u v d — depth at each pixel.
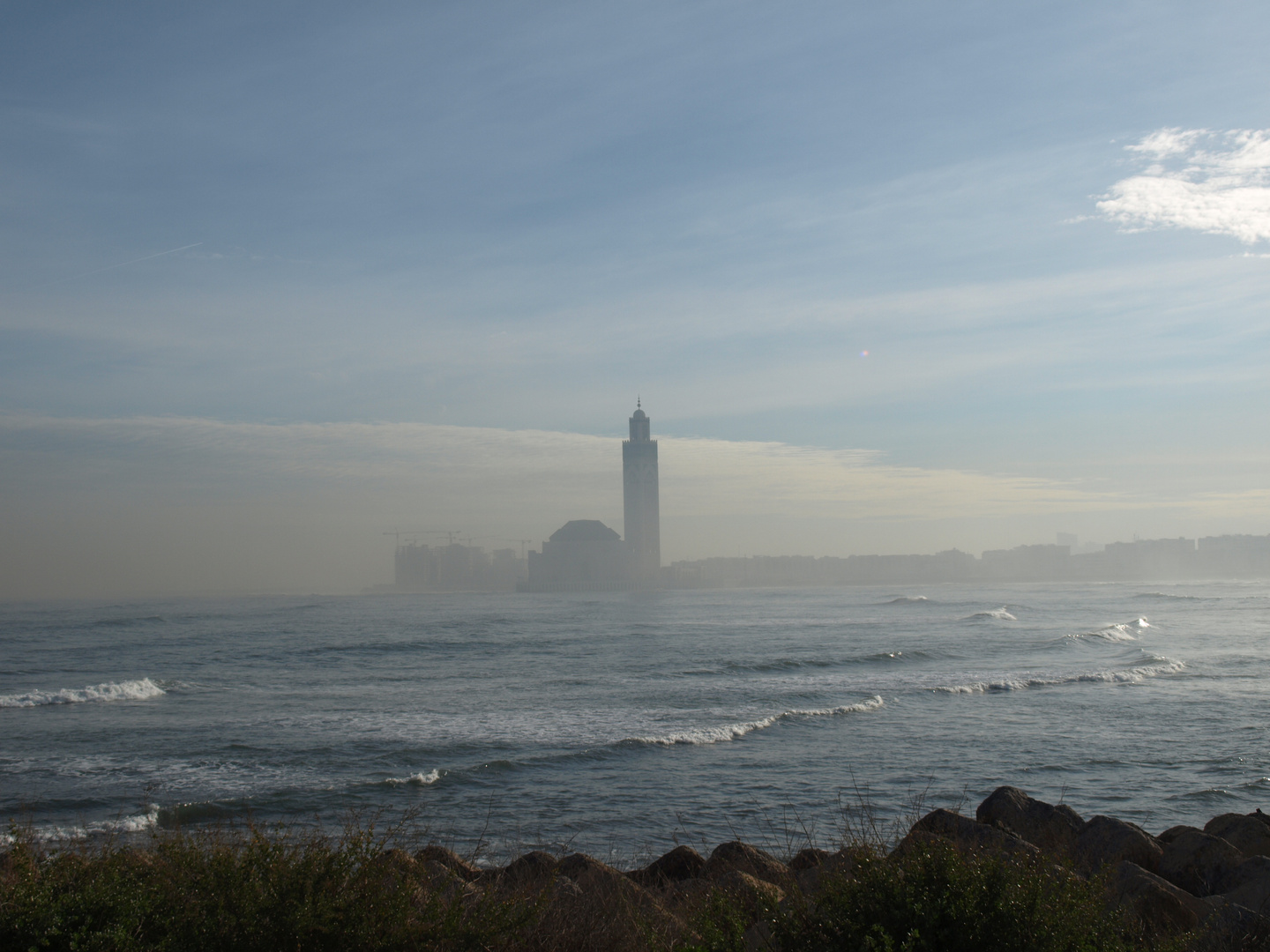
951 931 4.41
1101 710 31.03
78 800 20.34
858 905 4.68
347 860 5.00
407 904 4.96
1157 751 23.70
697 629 92.00
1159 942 5.30
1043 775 21.33
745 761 23.45
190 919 4.75
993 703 33.12
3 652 68.38
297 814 19.09
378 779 22.12
